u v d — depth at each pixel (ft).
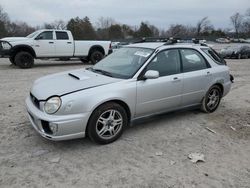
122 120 14.52
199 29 238.07
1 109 19.65
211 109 19.67
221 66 19.72
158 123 17.44
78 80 14.49
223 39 215.51
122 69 15.71
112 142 14.46
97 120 13.53
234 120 18.54
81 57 50.19
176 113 19.06
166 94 16.15
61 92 13.00
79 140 14.58
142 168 12.14
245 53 81.56
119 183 11.02
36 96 13.60
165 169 12.13
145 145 14.37
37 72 39.68
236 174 11.97
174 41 17.38
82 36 221.87
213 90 19.40
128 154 13.34
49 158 12.73
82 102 12.89
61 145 13.98
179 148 14.19
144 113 15.60
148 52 16.15
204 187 10.95
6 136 14.85
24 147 13.69
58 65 50.39
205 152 13.85
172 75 16.40
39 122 12.96
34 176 11.31
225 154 13.74
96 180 11.17
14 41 43.27
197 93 18.10
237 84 32.45
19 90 26.25
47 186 10.71
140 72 14.99
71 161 12.53
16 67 46.11
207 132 16.37
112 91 13.75
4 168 11.81
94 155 13.12
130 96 14.46
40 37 45.27
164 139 15.17
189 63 17.66
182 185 11.03
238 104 22.66
